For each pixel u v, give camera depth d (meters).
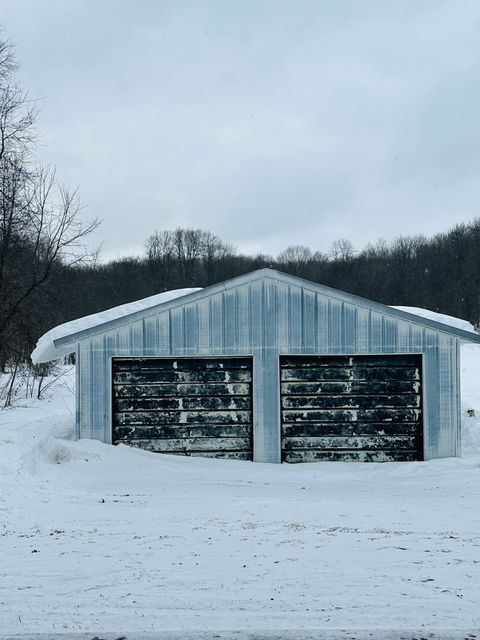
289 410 13.10
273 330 13.11
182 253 77.44
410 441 13.12
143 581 5.98
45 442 12.27
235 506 9.23
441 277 70.50
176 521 8.35
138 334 13.09
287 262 82.31
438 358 13.14
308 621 4.98
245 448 13.07
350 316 13.14
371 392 13.12
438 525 8.07
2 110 22.39
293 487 10.87
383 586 5.72
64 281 24.62
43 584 5.96
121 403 13.11
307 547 7.03
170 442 13.07
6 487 9.68
